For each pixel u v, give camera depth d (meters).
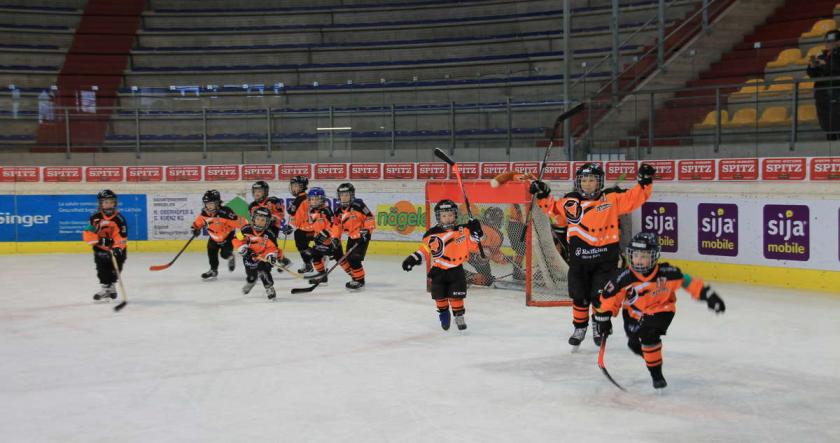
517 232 11.12
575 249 7.15
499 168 14.74
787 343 7.55
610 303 5.89
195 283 12.06
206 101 19.83
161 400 5.71
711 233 11.77
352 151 17.70
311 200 11.74
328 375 6.41
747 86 13.31
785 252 10.96
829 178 10.48
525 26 23.36
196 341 7.80
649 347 5.80
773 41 17.47
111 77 23.25
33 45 23.94
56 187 16.55
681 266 12.16
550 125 16.39
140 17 25.17
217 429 5.03
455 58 23.00
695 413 5.32
